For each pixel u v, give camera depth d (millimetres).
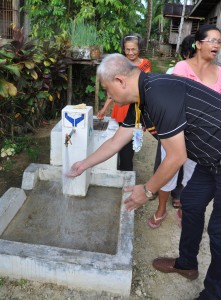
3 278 2047
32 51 3811
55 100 5570
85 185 2801
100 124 3385
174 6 19750
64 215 2586
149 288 2096
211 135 1497
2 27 7945
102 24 6715
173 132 1391
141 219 2848
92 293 1986
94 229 2445
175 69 2439
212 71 2447
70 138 2539
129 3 6977
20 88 3719
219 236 1701
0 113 3875
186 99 1426
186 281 2186
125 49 3080
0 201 2471
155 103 1387
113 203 2797
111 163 2996
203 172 1865
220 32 2338
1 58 3400
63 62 5086
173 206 3066
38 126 4973
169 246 2512
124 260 1955
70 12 6855
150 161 4082
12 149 3812
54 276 1977
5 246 2004
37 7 6750
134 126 1915
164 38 23266
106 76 1479
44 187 2947
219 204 1665
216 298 1772
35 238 2305
